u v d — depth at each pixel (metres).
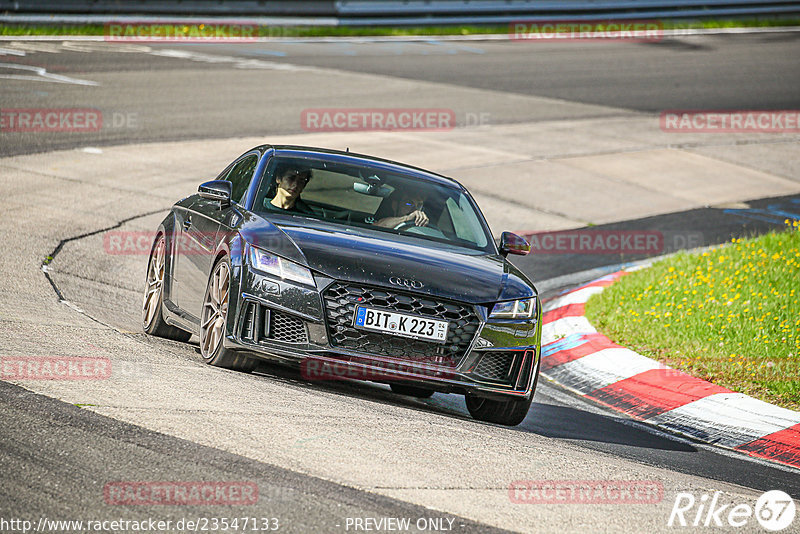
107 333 26.70
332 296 22.52
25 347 23.16
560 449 21.77
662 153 75.88
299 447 18.12
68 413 18.47
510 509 16.44
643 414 29.55
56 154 56.00
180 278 28.16
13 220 42.31
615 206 61.62
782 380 31.05
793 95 99.06
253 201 26.08
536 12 128.62
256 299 22.69
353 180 27.56
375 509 15.48
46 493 14.79
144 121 66.56
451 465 18.52
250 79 86.94
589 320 38.88
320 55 104.25
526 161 69.56
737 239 53.47
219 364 24.20
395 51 110.38
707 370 32.44
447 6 125.44
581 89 96.75
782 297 38.94
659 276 43.97
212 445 17.58
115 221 45.34
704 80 104.06
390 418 21.64
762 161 76.31
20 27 100.69
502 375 23.72
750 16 136.00
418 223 26.61
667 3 133.12
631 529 16.28
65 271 36.09
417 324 22.67
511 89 94.06
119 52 94.81
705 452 25.36
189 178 54.59
